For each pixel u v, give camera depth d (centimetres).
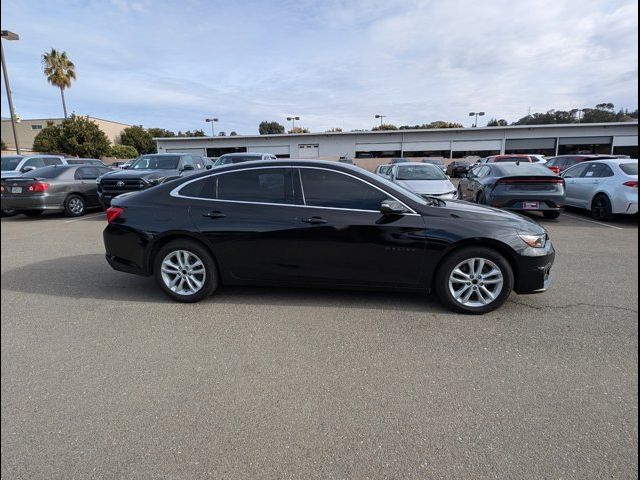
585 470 195
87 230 867
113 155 4578
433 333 339
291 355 307
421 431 224
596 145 3900
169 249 409
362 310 388
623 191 869
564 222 925
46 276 514
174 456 209
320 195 392
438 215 377
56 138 3631
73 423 234
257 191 404
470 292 374
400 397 254
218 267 409
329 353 309
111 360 303
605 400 249
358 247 380
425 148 4178
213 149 4438
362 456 207
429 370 284
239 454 209
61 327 361
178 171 1091
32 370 290
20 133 5928
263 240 393
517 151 4031
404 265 378
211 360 302
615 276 495
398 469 198
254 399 254
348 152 4309
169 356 308
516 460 202
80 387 269
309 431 225
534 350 310
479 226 367
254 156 1418
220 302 414
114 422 235
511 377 274
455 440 217
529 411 239
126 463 205
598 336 332
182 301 416
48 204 1034
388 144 4238
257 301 415
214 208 404
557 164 1653
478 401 249
